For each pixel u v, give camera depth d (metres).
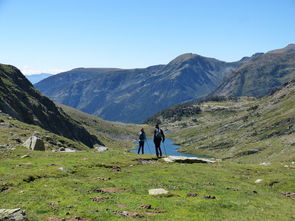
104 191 24.03
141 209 19.50
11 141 57.41
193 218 17.97
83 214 17.55
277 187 32.66
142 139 50.25
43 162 34.94
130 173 33.38
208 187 28.11
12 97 147.88
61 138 111.12
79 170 32.38
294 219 19.52
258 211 20.52
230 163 49.47
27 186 24.19
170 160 45.16
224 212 19.84
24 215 16.42
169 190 25.89
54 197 21.58
